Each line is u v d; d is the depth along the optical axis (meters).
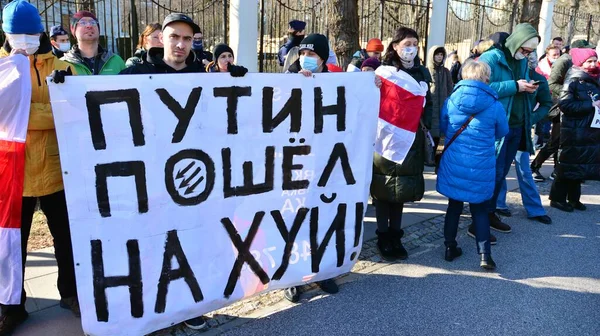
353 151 3.24
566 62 5.85
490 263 3.72
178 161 2.64
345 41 6.92
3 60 2.44
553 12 14.67
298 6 7.87
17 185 2.55
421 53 9.84
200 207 2.74
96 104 2.40
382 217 3.90
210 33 7.11
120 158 2.49
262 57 6.70
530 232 4.65
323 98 3.07
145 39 3.80
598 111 4.92
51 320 2.93
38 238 4.11
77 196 2.41
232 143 2.80
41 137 2.63
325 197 3.19
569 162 5.07
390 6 10.27
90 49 3.64
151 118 2.54
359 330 2.93
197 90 2.65
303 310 3.15
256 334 2.87
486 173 3.62
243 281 2.94
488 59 4.26
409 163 3.62
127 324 2.60
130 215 2.54
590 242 4.41
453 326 2.99
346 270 3.37
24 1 2.51
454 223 3.93
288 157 3.00
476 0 11.46
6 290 2.65
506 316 3.12
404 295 3.36
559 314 3.16
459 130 3.66
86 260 2.47
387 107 3.48
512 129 4.46
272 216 3.00
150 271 2.62
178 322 2.76
